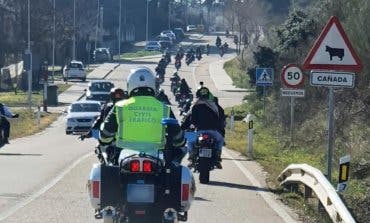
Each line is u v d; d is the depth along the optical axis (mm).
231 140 63000
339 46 25391
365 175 34000
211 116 35156
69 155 48281
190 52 186625
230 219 25250
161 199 17578
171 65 183000
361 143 40625
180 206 17812
